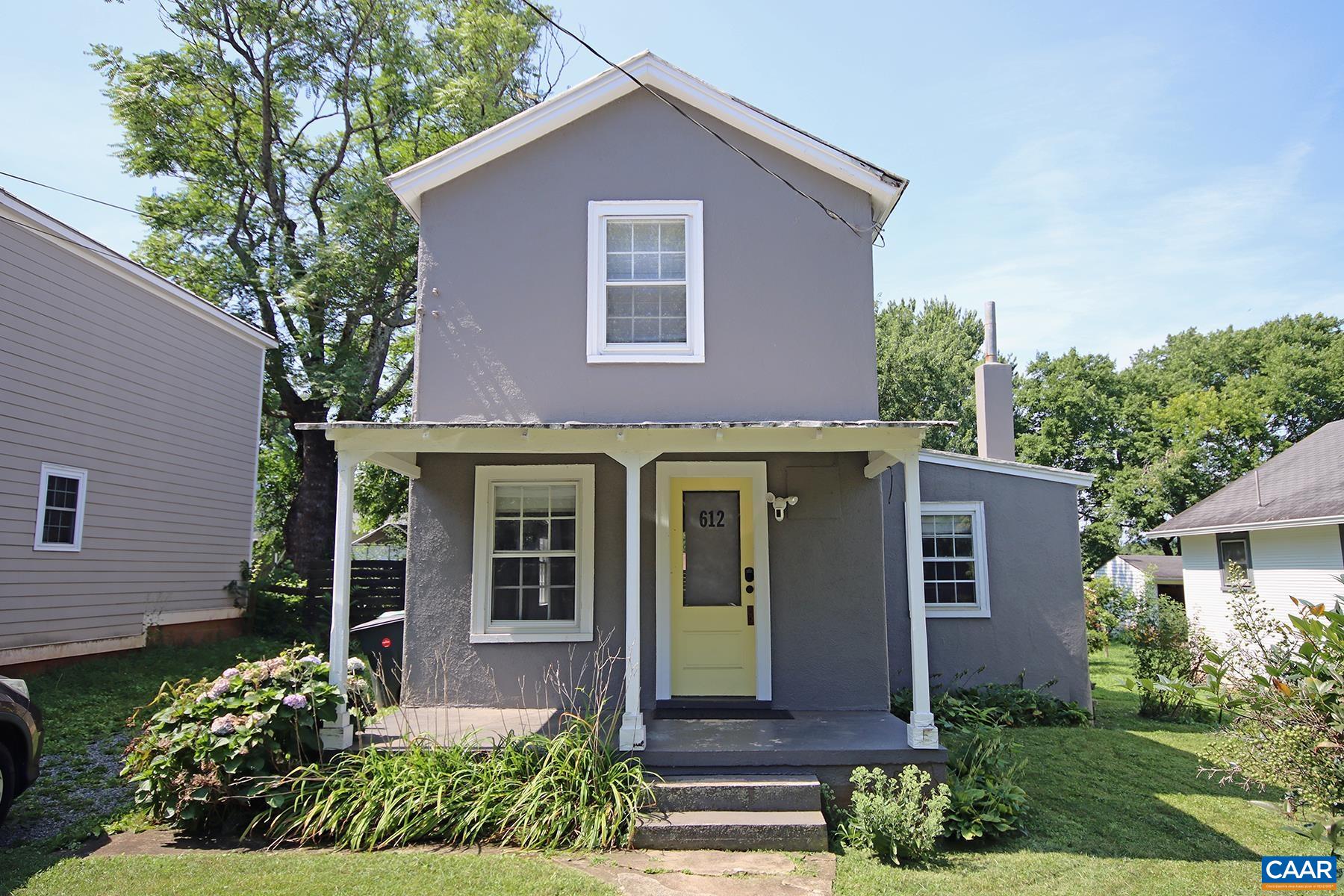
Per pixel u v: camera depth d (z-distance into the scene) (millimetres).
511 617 7586
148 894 4383
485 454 7668
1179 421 34438
